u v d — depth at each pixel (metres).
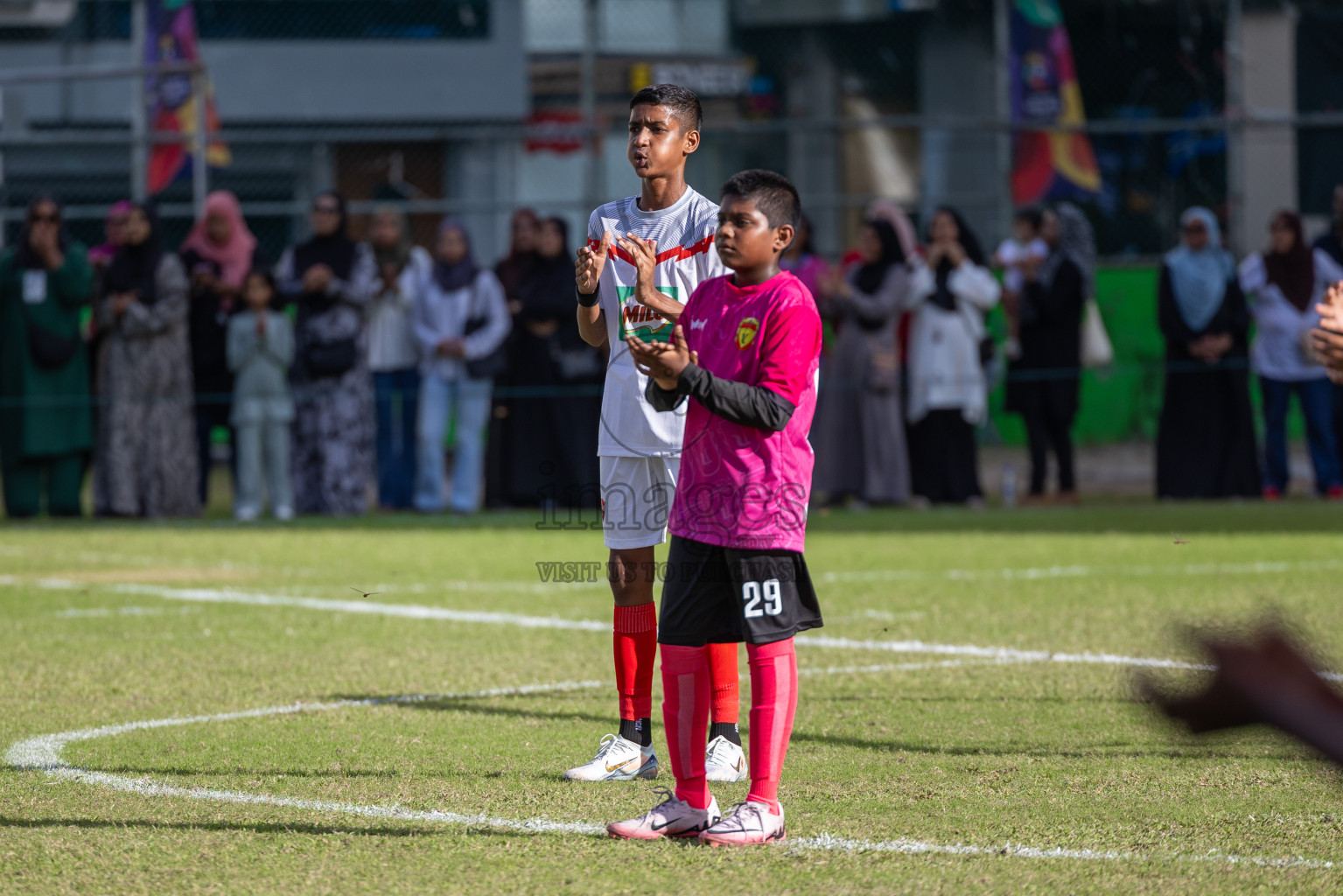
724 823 11.05
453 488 41.62
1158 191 62.50
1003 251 43.78
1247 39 62.28
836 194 68.62
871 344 40.06
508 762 14.01
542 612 24.16
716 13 69.75
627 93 69.19
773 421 10.98
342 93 70.19
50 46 67.69
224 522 39.12
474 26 70.38
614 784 13.27
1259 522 36.38
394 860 10.58
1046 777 13.20
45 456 40.09
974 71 68.19
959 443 41.53
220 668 19.08
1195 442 42.41
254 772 13.51
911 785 12.94
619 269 14.64
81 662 19.45
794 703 11.36
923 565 29.47
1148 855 10.60
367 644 21.02
